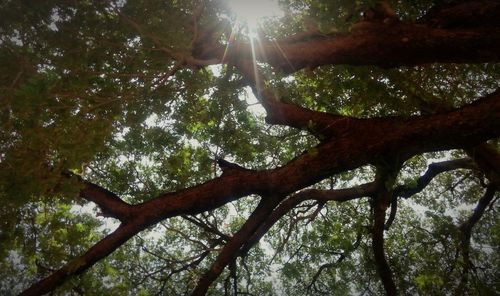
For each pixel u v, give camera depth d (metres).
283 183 5.10
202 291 5.68
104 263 9.69
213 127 7.01
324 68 6.66
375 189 8.10
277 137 7.46
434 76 6.45
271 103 5.63
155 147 7.05
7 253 5.23
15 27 4.40
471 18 4.31
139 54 4.88
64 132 3.73
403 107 5.95
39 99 3.05
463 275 9.69
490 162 6.23
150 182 8.01
